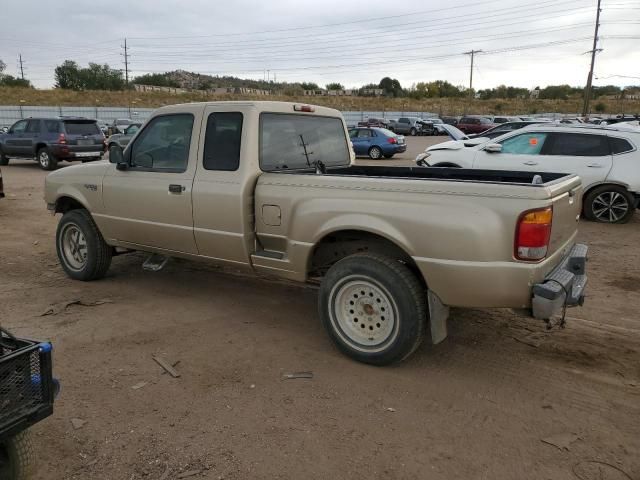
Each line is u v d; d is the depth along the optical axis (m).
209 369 4.05
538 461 3.01
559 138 9.88
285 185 4.37
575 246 4.38
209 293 5.75
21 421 2.46
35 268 6.73
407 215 3.76
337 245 4.44
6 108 46.31
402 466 2.96
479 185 3.59
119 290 5.84
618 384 3.84
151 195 5.15
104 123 38.94
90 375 3.96
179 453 3.07
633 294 5.79
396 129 44.22
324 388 3.78
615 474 2.90
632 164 9.36
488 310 5.23
